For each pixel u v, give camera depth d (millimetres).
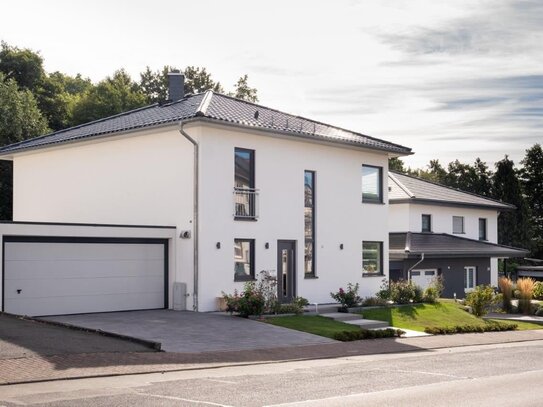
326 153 27359
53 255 21094
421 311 26438
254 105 28312
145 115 26312
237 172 24078
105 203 25859
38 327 17000
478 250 37125
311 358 16375
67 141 26344
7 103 37938
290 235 25766
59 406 9953
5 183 37062
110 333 16703
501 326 25234
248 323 20859
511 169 60562
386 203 29953
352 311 25047
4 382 11758
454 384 12656
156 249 23469
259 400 10734
